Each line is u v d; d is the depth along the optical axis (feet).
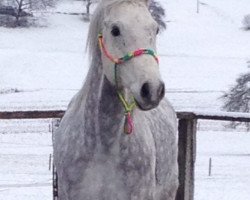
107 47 13.32
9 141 75.77
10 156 62.13
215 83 158.10
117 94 13.73
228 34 241.35
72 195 14.39
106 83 13.76
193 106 124.16
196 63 184.14
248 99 109.19
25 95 135.33
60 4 260.62
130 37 12.87
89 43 14.19
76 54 184.65
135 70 12.60
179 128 20.99
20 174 49.19
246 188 47.32
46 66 168.25
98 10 13.94
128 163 14.02
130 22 12.94
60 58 175.94
